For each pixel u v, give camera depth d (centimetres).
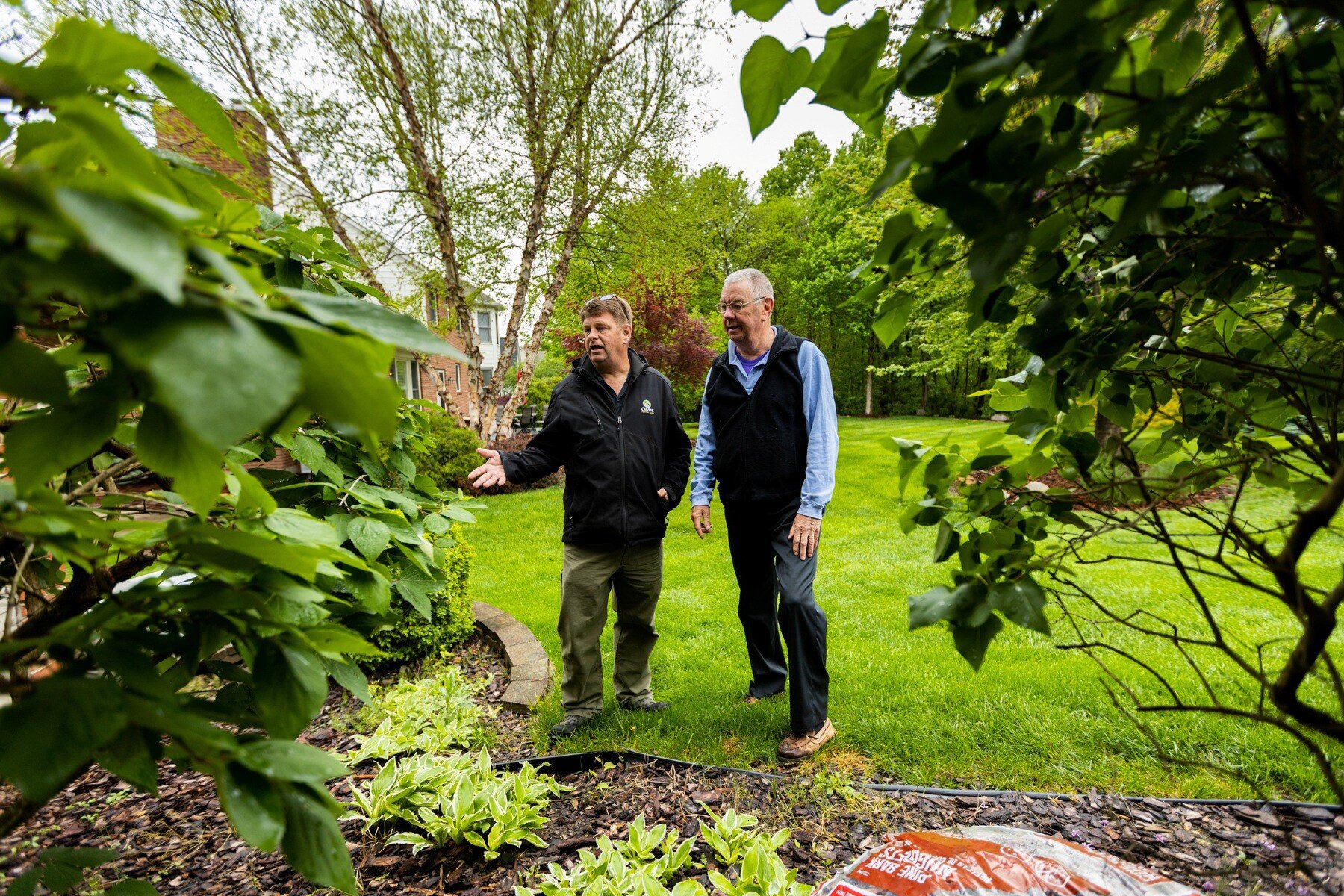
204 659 86
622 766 221
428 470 830
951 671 284
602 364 254
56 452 42
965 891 117
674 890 147
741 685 289
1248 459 88
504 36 801
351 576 108
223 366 30
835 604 396
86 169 48
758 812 192
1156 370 95
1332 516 55
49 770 38
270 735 60
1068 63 45
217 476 49
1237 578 73
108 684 43
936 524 93
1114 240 50
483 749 208
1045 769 209
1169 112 47
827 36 59
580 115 855
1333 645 284
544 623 384
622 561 256
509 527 699
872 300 81
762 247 2783
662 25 823
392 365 46
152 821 198
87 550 53
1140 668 274
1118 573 410
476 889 163
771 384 240
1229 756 207
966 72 49
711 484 286
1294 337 101
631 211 960
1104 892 116
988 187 57
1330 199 71
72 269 30
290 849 49
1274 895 117
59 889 78
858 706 257
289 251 144
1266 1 46
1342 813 176
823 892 128
